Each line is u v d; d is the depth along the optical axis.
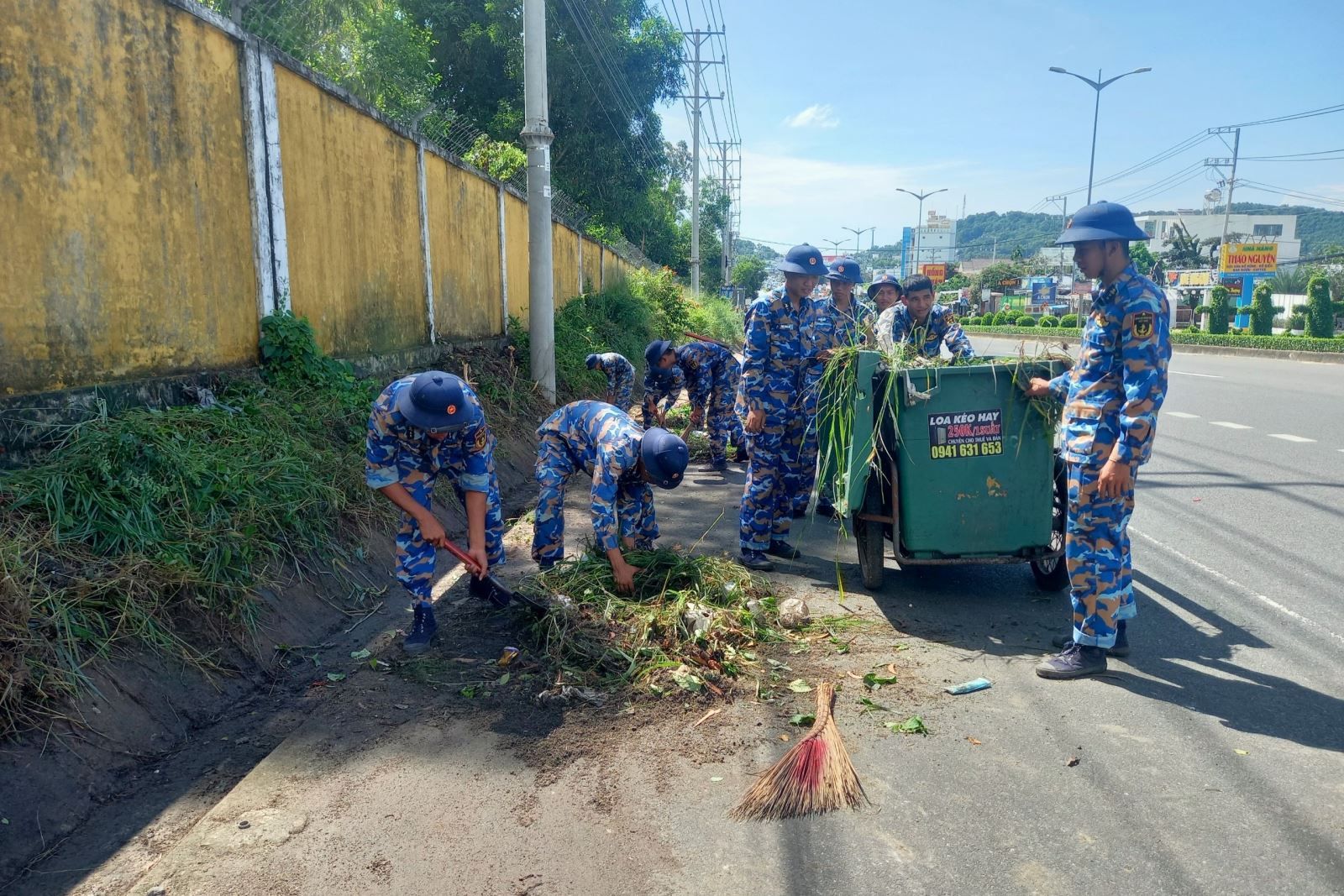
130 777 2.98
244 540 4.15
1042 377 4.45
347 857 2.50
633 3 22.89
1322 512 6.53
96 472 3.94
